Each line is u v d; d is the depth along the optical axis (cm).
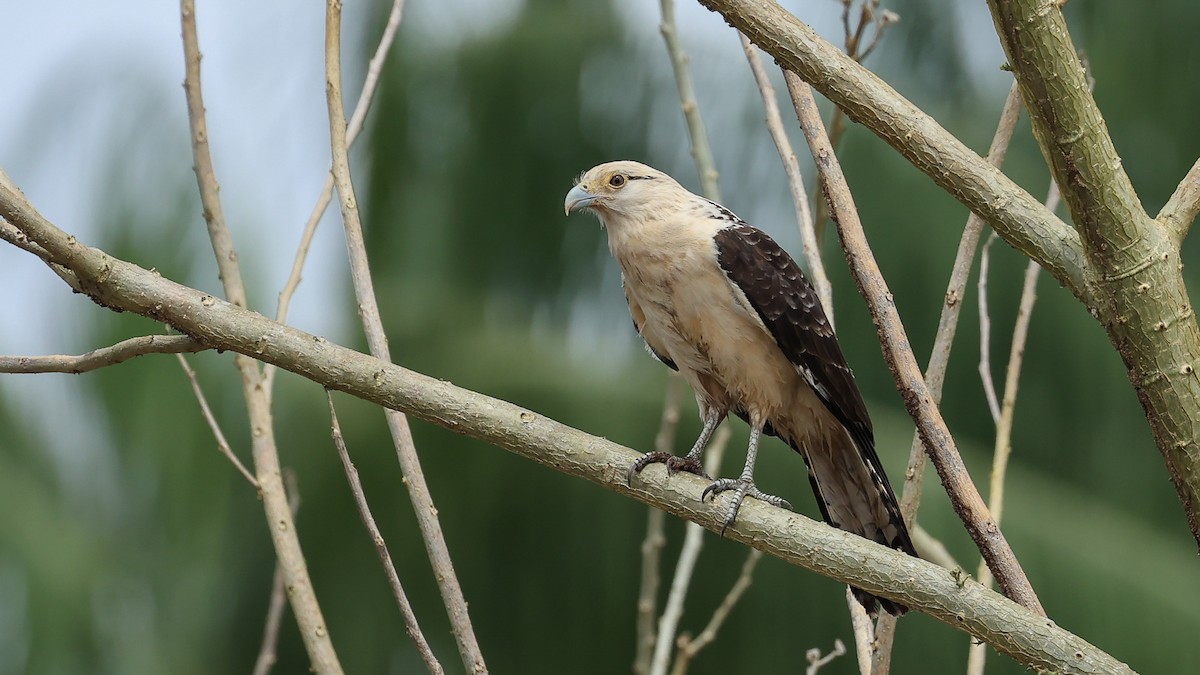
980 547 526
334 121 623
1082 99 439
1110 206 449
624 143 1266
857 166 1251
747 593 1201
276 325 556
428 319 1237
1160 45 1413
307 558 1216
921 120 482
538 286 1270
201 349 555
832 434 760
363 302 597
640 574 1207
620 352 1234
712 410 781
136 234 1212
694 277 737
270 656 674
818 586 1191
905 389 543
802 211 671
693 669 1207
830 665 1186
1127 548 1204
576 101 1262
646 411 1167
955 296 611
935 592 506
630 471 576
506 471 1205
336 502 1202
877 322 552
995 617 495
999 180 480
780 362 743
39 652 1241
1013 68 444
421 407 559
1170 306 455
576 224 1268
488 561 1212
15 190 531
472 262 1270
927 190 1244
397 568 1209
